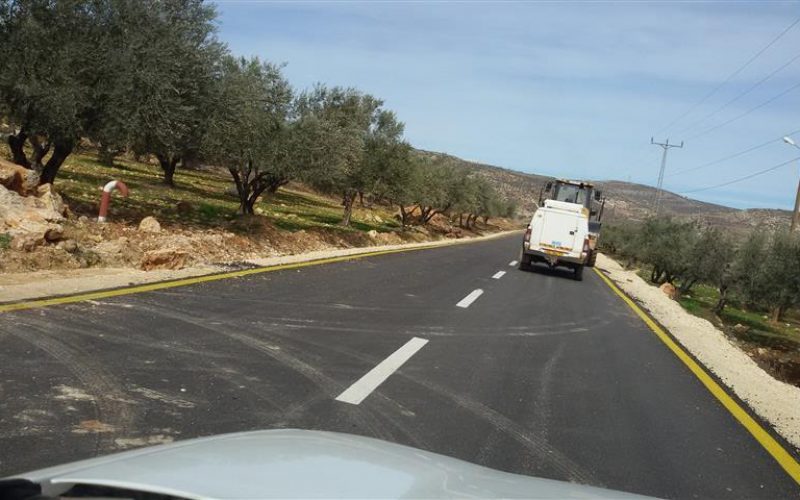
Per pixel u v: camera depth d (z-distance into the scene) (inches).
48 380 197.8
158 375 215.9
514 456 177.9
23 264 387.2
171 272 445.4
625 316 552.1
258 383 219.8
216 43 665.6
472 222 3587.6
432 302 473.1
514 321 435.2
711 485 173.3
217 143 723.4
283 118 910.4
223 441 74.9
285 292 427.5
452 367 278.5
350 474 63.2
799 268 1316.4
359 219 1843.0
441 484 66.9
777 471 191.8
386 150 1378.0
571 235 879.1
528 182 7647.6
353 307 404.2
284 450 70.7
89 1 580.1
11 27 561.0
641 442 204.2
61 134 597.6
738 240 1663.4
